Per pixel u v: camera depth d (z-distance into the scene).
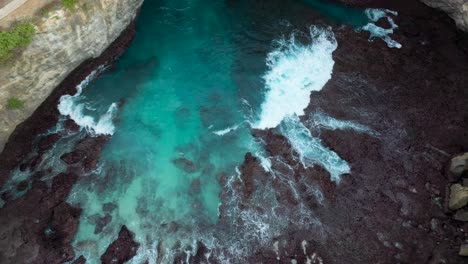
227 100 34.38
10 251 26.56
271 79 35.59
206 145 31.91
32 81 29.55
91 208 28.67
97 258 27.05
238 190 29.81
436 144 32.22
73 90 33.12
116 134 31.94
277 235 28.22
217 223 28.59
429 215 29.31
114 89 34.03
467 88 34.62
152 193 29.55
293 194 29.72
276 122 33.12
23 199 28.45
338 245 27.97
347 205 29.47
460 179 30.56
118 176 30.05
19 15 27.89
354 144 32.00
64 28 29.59
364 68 35.97
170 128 32.62
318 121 33.16
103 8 32.06
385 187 30.27
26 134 30.59
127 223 28.33
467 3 35.97
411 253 27.80
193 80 35.41
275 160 31.16
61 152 30.55
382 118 33.38
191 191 29.80
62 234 27.44
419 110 33.72
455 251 27.91
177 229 28.28
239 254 27.50
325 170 30.78
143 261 27.14
